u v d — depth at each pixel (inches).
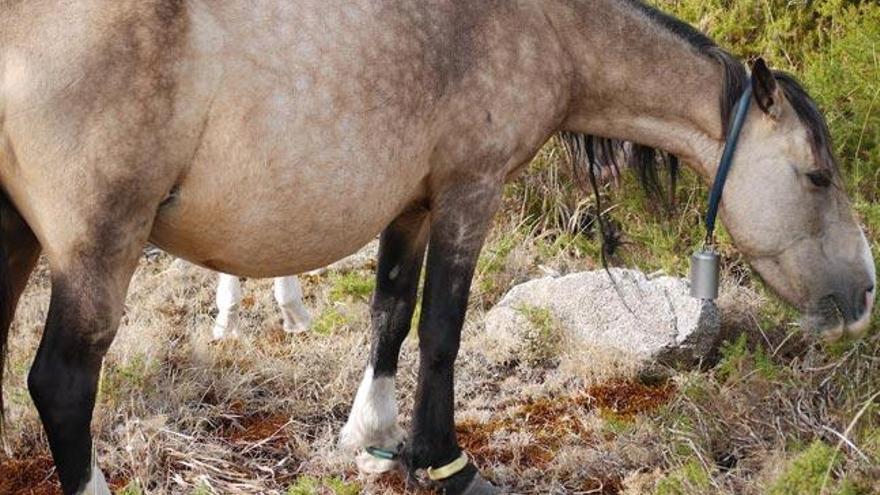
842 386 166.9
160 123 117.9
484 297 206.7
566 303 190.1
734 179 152.0
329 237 133.9
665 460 157.8
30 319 196.1
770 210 151.4
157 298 205.9
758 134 150.3
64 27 115.1
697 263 156.2
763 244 153.5
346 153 129.0
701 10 243.1
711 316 182.9
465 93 138.0
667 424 165.6
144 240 122.0
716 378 177.5
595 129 156.5
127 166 117.4
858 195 199.6
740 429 160.9
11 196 121.9
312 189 128.4
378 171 132.4
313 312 205.3
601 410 172.6
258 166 124.4
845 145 210.5
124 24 116.1
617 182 173.3
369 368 160.4
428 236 158.1
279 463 159.9
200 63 119.2
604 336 184.9
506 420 171.8
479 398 176.9
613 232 184.4
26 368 174.9
